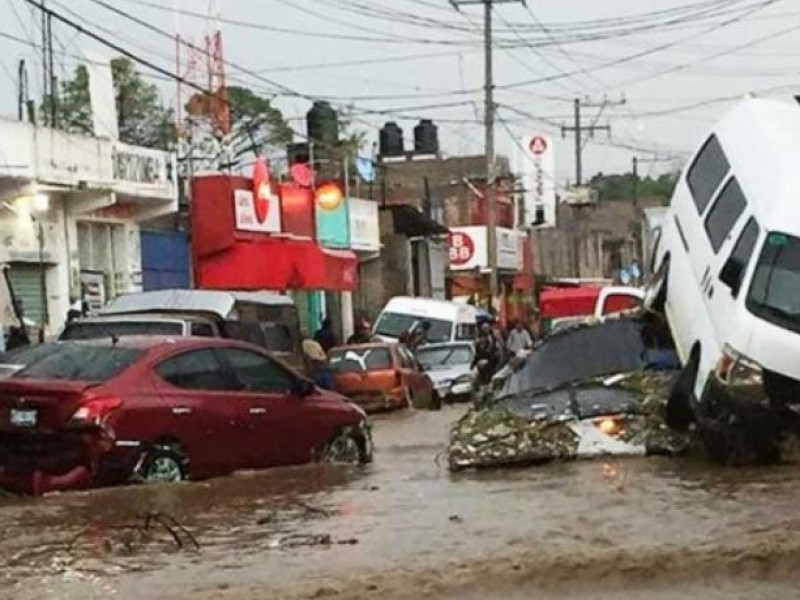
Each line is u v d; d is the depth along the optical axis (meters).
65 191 37.94
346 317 63.38
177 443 18.72
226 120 55.03
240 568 12.14
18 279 36.94
